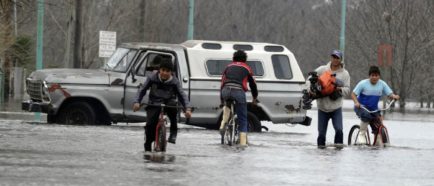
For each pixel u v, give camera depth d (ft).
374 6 323.78
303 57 504.84
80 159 91.86
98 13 324.39
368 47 334.85
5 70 256.73
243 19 491.31
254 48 153.07
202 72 148.66
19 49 273.13
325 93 119.14
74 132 130.00
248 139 132.67
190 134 138.82
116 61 150.20
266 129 161.17
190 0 242.99
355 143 126.93
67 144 109.50
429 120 222.07
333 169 90.22
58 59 405.18
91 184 73.10
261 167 90.02
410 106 359.25
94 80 145.28
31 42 284.82
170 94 102.27
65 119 145.79
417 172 89.71
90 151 101.09
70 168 83.66
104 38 207.21
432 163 99.04
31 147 103.91
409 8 313.73
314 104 318.86
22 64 280.31
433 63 331.98
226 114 118.62
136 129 143.23
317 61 477.36
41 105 144.66
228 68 118.73
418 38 318.65
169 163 90.38
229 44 151.64
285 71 153.48
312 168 90.53
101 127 142.82
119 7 311.88
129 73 146.51
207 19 452.76
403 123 205.16
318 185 77.10
